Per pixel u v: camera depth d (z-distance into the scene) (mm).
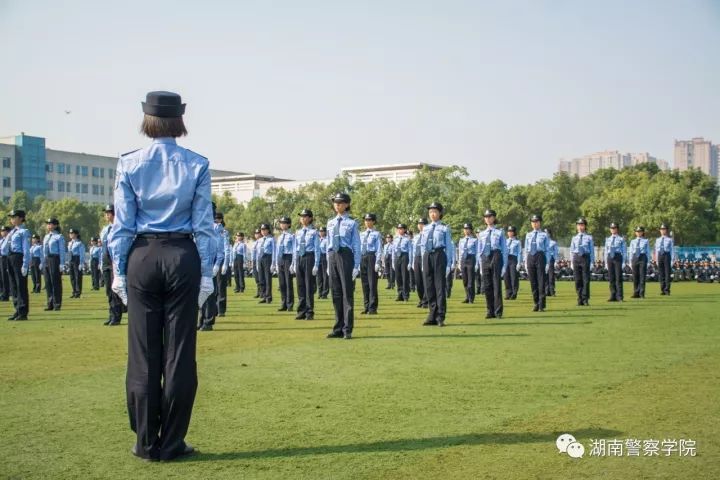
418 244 18125
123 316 16234
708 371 7895
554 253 22781
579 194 60281
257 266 23000
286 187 82812
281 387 7121
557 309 16781
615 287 19688
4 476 4477
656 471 4531
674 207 47125
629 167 73750
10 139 89312
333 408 6211
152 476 4480
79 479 4430
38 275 27875
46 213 65625
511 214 45781
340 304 11320
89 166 97812
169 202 5098
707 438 5223
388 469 4578
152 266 4961
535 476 4441
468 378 7543
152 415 4836
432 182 47750
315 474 4496
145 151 5215
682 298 20500
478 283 24562
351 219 11375
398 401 6461
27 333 12281
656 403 6316
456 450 4973
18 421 5848
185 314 4984
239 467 4648
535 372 7875
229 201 65625
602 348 9734
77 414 6086
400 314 16344
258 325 13766
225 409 6195
